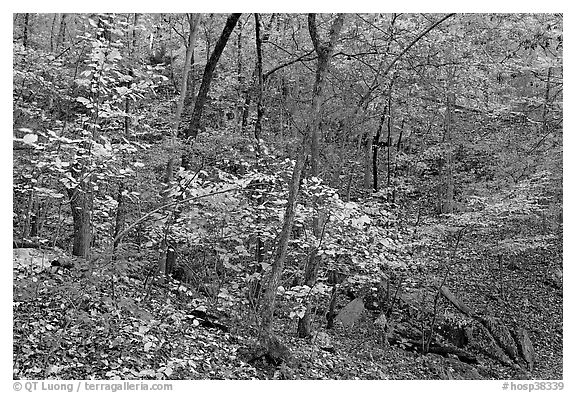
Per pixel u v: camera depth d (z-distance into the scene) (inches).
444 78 538.6
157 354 242.2
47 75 319.3
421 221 473.1
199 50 671.1
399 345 412.5
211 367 250.7
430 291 480.1
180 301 335.3
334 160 490.6
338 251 322.7
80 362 214.4
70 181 279.7
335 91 484.4
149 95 433.7
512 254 542.0
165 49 604.4
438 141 618.5
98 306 240.8
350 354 361.4
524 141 535.2
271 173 365.1
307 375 279.9
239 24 565.3
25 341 214.4
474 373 394.9
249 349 277.0
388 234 366.6
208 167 375.9
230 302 347.6
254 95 542.0
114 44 269.1
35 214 353.1
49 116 313.6
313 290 312.0
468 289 522.0
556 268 567.8
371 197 498.6
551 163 486.9
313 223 335.9
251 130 479.5
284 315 386.0
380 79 458.6
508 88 626.2
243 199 330.0
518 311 502.6
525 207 421.1
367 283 398.3
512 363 434.6
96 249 299.0
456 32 509.4
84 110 326.0
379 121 552.4
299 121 521.7
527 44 479.2
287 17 530.0
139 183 323.9
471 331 448.5
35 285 230.1
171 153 324.2
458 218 429.4
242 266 378.9
